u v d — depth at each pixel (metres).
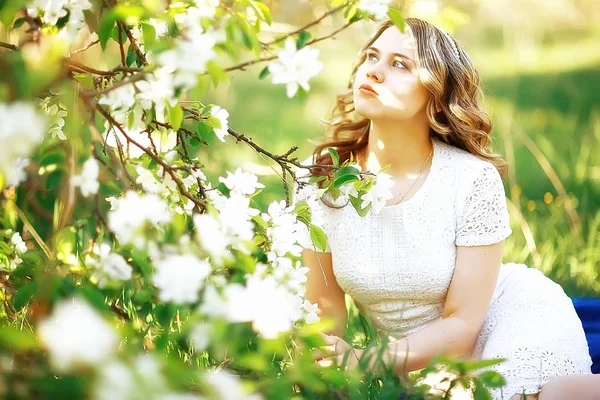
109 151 2.04
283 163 2.51
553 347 2.72
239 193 2.29
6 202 2.62
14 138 1.50
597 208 5.59
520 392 2.63
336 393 2.08
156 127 2.39
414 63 2.77
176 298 1.64
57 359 1.47
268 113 8.51
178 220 2.10
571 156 6.64
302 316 2.31
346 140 3.05
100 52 3.38
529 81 10.05
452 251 2.88
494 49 11.77
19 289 2.01
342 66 10.25
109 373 1.42
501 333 2.82
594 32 11.86
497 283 3.14
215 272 1.97
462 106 2.90
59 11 1.95
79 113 1.83
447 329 2.79
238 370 2.07
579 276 4.46
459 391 2.65
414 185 2.90
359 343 3.09
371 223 2.87
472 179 2.85
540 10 11.80
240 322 1.78
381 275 2.87
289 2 4.34
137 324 2.17
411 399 2.21
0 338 1.55
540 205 5.66
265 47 2.02
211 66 1.71
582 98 9.14
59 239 1.94
